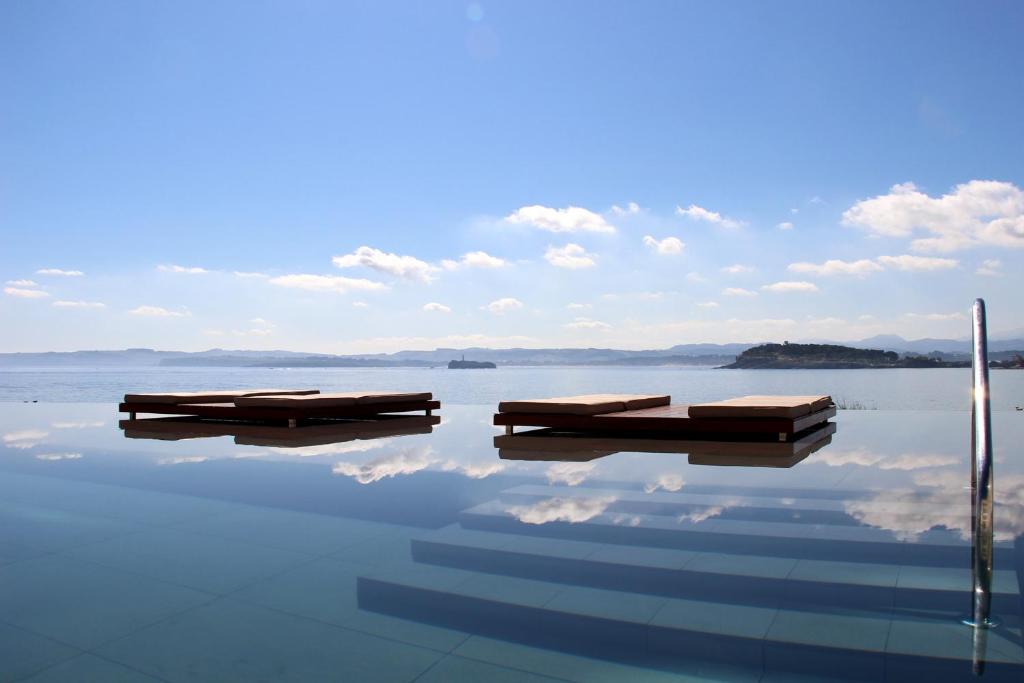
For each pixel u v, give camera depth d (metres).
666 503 3.07
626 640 1.63
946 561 2.17
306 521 2.83
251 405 6.58
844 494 3.24
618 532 2.58
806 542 2.41
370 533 2.63
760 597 1.89
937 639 1.59
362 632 1.70
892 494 3.23
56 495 3.41
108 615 1.83
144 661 1.54
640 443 5.18
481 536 2.55
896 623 1.69
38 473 4.04
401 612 1.82
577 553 2.32
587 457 4.52
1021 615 1.74
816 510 2.91
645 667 1.50
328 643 1.63
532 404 5.50
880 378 51.81
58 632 1.71
